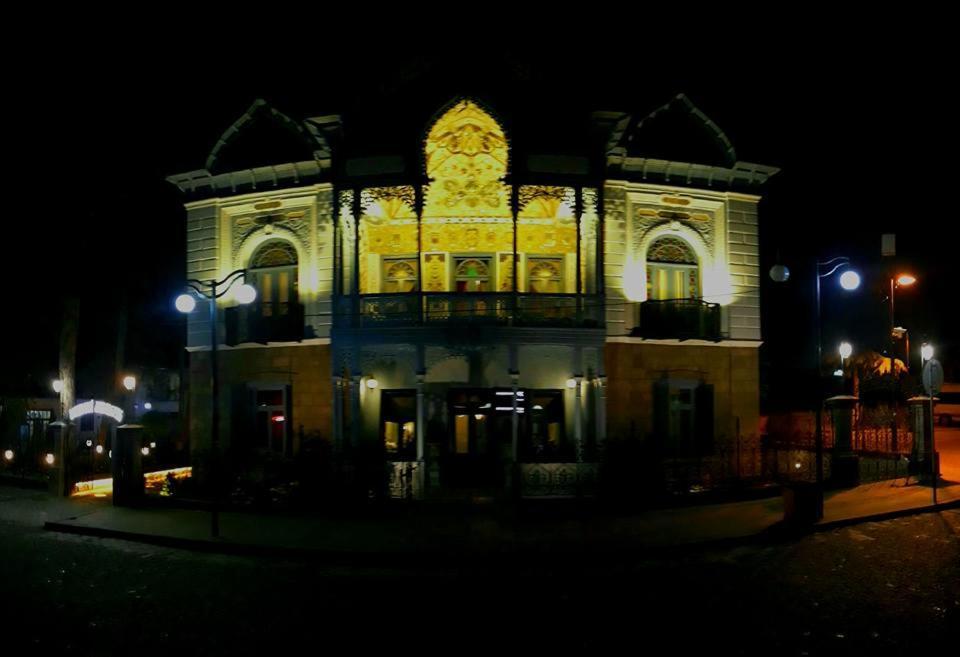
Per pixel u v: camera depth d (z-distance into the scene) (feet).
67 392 75.77
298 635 31.04
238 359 77.10
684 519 54.44
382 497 58.23
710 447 74.38
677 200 74.84
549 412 74.59
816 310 60.34
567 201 68.69
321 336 73.31
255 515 57.93
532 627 31.68
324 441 61.87
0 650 29.30
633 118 72.02
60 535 53.36
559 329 67.62
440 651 28.81
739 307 76.02
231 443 75.10
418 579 41.19
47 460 78.69
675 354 74.13
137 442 63.52
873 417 87.86
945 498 60.80
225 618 33.58
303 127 73.26
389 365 74.69
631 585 38.75
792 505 52.21
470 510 57.82
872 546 46.19
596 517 55.77
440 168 73.20
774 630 30.63
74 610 34.88
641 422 72.54
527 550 45.91
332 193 71.56
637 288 73.20
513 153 67.15
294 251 75.97
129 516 57.98
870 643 28.89
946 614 32.37
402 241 76.89
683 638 29.81
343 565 44.75
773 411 119.14
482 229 76.74
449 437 73.82
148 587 39.29
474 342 66.90
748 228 76.84
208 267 77.92
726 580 39.17
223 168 76.79
